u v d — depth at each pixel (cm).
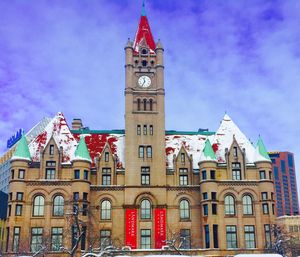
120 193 9050
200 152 9788
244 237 8800
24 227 8500
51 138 9144
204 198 8912
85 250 8119
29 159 8950
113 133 10050
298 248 10188
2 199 13988
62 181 8794
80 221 7681
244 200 9056
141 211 8981
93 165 9269
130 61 9900
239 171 9250
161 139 9425
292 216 15775
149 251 8206
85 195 8731
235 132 9925
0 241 13338
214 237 8625
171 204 9050
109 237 8712
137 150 9325
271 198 9000
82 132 10038
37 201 8731
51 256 8131
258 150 9406
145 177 9206
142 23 10581
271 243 8525
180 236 8500
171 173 9294
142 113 9581
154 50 10175
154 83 9838
